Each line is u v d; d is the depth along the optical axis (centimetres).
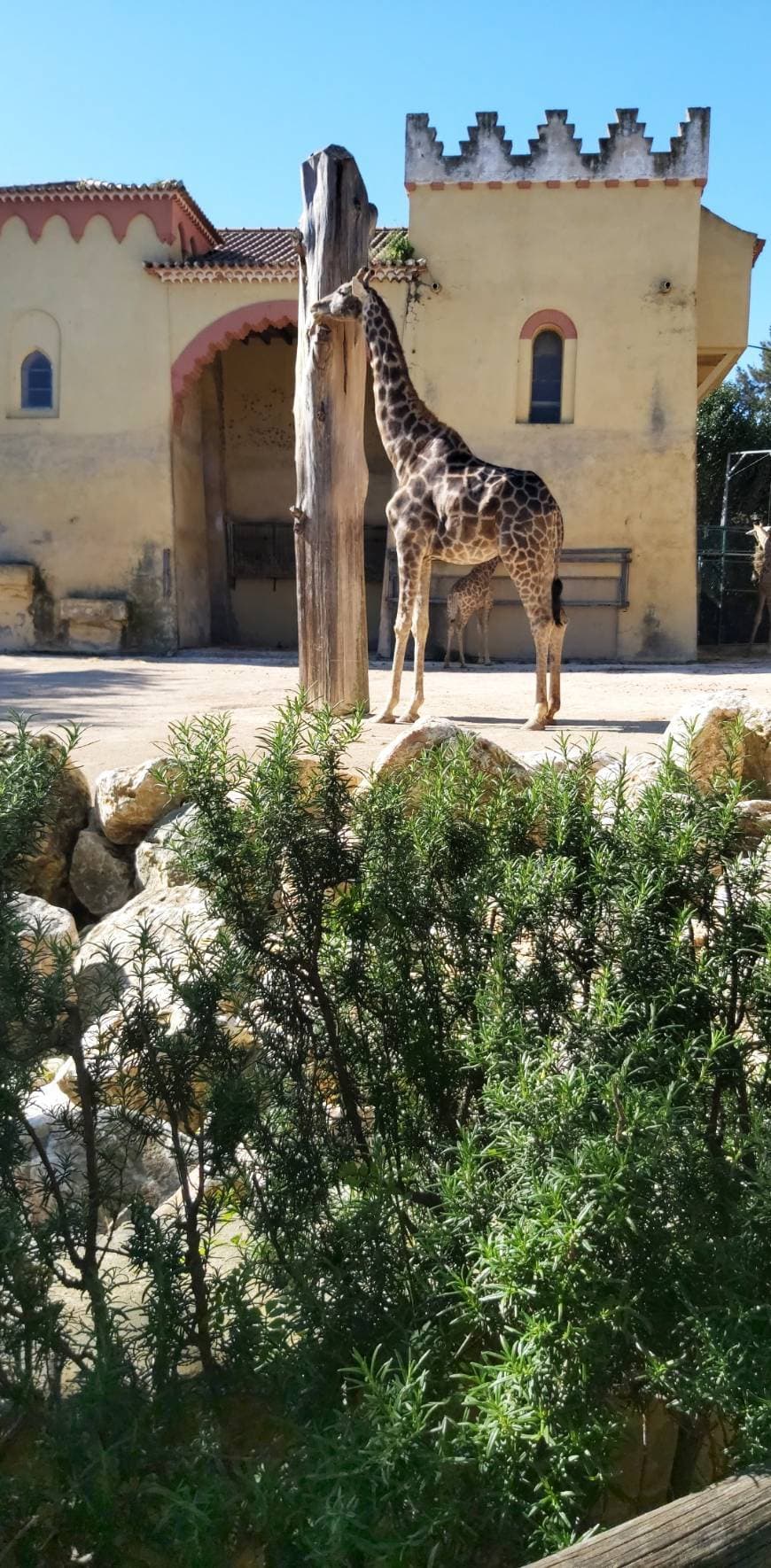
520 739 847
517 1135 211
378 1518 189
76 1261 260
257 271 1834
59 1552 222
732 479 3089
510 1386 196
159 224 1875
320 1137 282
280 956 288
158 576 1922
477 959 283
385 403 980
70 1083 343
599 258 1806
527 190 1805
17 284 1912
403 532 958
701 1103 238
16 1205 246
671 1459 255
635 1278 205
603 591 1845
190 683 1366
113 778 622
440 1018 285
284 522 2292
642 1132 203
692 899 266
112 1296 272
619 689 1316
